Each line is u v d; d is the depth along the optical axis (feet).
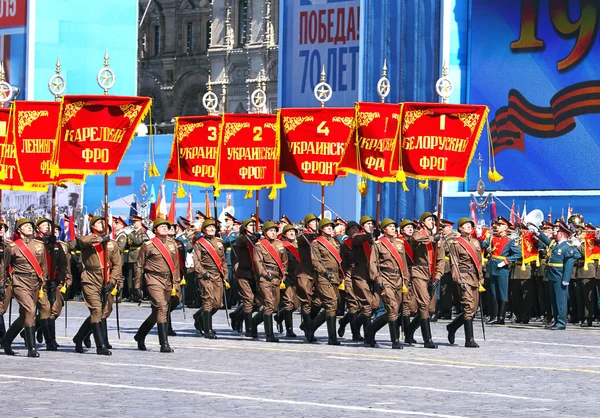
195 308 196.85
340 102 263.49
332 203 250.98
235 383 91.61
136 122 120.67
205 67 584.81
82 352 119.03
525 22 231.71
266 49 534.78
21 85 300.40
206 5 584.81
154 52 602.85
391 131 130.62
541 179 230.27
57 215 271.90
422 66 244.22
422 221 127.24
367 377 96.43
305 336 137.28
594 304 161.89
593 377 98.07
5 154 130.31
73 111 119.85
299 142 138.62
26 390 86.58
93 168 119.96
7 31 302.66
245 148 144.77
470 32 237.86
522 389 89.51
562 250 154.81
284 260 137.28
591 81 225.97
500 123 234.38
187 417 73.56
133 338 135.33
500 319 164.25
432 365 106.42
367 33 250.16
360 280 126.93
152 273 119.65
